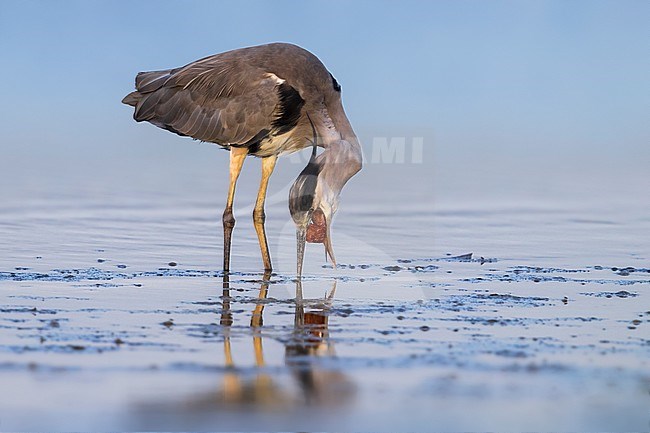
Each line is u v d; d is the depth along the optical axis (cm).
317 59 1602
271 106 1568
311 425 884
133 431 862
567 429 875
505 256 1588
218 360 1024
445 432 863
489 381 971
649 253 1625
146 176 2233
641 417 897
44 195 2031
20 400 915
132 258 1553
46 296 1284
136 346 1065
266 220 1588
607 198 2084
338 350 1062
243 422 885
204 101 1612
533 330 1148
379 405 916
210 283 1393
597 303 1281
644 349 1073
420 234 1541
